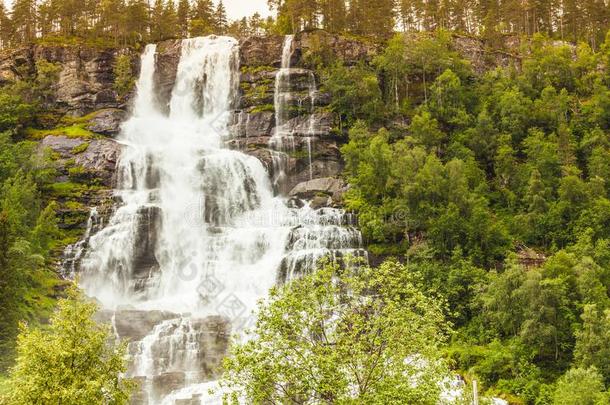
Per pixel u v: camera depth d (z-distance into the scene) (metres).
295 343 30.25
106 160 87.81
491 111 99.19
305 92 100.50
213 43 110.81
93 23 128.88
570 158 87.69
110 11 117.69
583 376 51.25
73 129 95.94
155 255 78.56
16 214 69.31
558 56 110.12
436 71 106.69
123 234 78.50
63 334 32.22
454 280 67.56
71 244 77.94
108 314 64.38
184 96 108.12
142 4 122.50
